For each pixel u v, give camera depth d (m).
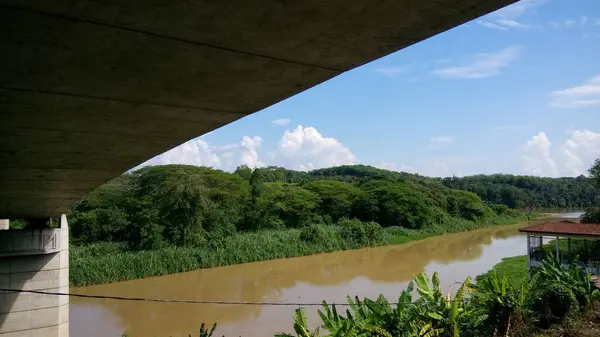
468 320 11.55
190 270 31.89
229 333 17.67
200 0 2.84
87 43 3.49
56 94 4.71
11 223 32.47
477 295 12.40
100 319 20.03
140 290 25.77
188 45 3.58
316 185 57.22
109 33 3.32
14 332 14.66
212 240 36.31
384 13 2.98
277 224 48.25
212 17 3.08
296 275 30.05
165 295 24.48
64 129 6.12
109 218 35.59
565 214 103.25
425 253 40.06
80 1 2.82
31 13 2.96
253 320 19.44
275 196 50.66
